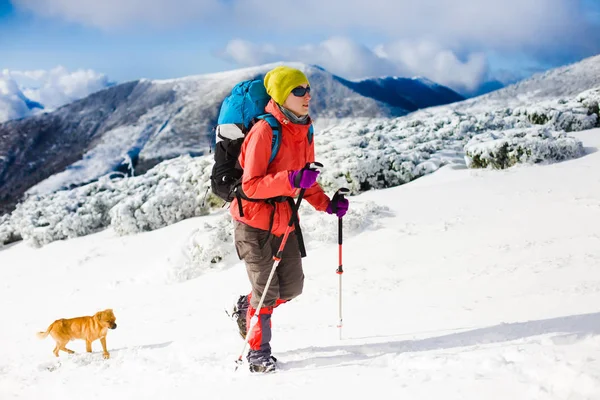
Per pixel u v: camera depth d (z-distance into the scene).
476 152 11.73
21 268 12.05
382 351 3.57
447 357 2.98
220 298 7.30
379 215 9.34
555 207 7.99
